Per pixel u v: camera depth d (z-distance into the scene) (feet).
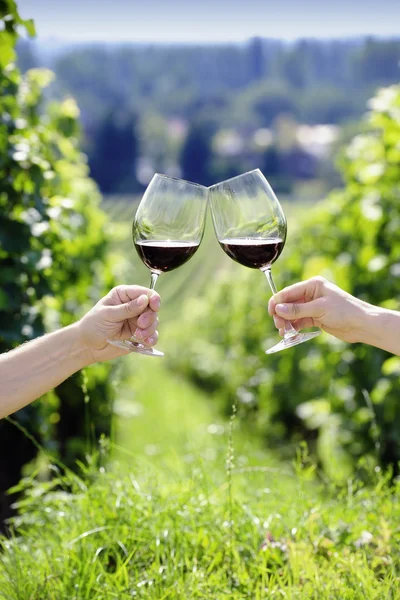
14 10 10.01
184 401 29.94
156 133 302.04
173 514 8.27
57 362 6.59
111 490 8.82
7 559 7.99
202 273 107.65
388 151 16.89
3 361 6.49
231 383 29.81
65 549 7.84
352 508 8.87
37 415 11.94
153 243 6.91
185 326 46.57
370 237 16.61
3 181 11.45
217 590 7.28
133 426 23.45
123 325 6.89
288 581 7.51
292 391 24.25
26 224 11.25
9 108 12.31
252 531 8.27
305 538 8.19
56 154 16.56
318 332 6.98
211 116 302.86
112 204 230.68
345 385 17.24
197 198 7.03
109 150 277.64
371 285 16.87
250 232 7.02
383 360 16.17
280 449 22.58
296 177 298.15
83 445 16.85
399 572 7.63
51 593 7.27
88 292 18.37
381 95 16.90
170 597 7.15
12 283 11.00
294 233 27.81
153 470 9.37
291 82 301.84
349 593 7.10
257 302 30.50
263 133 301.43
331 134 286.66
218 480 9.73
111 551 8.03
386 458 16.35
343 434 16.81
